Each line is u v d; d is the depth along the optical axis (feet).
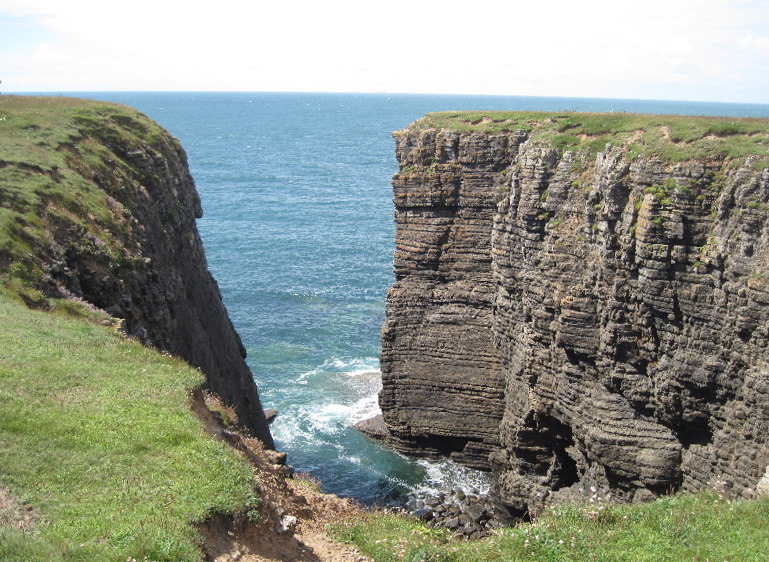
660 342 121.29
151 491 58.08
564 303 131.75
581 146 136.87
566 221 136.36
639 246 118.52
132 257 121.49
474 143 160.97
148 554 50.01
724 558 61.98
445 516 145.59
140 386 78.02
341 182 604.90
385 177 639.35
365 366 220.43
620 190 123.13
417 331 172.86
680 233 114.42
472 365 168.45
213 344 157.89
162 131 183.01
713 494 78.28
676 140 121.29
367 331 249.34
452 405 170.91
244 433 93.45
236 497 60.95
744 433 109.50
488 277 165.99
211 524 57.11
